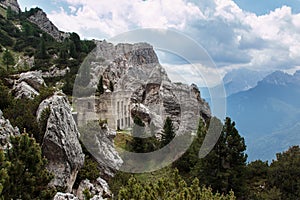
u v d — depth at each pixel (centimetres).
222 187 2477
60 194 943
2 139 1321
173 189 1120
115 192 1612
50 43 8456
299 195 2677
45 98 2003
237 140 2578
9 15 11506
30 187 1005
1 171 884
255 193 2666
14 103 2050
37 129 1680
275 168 3009
